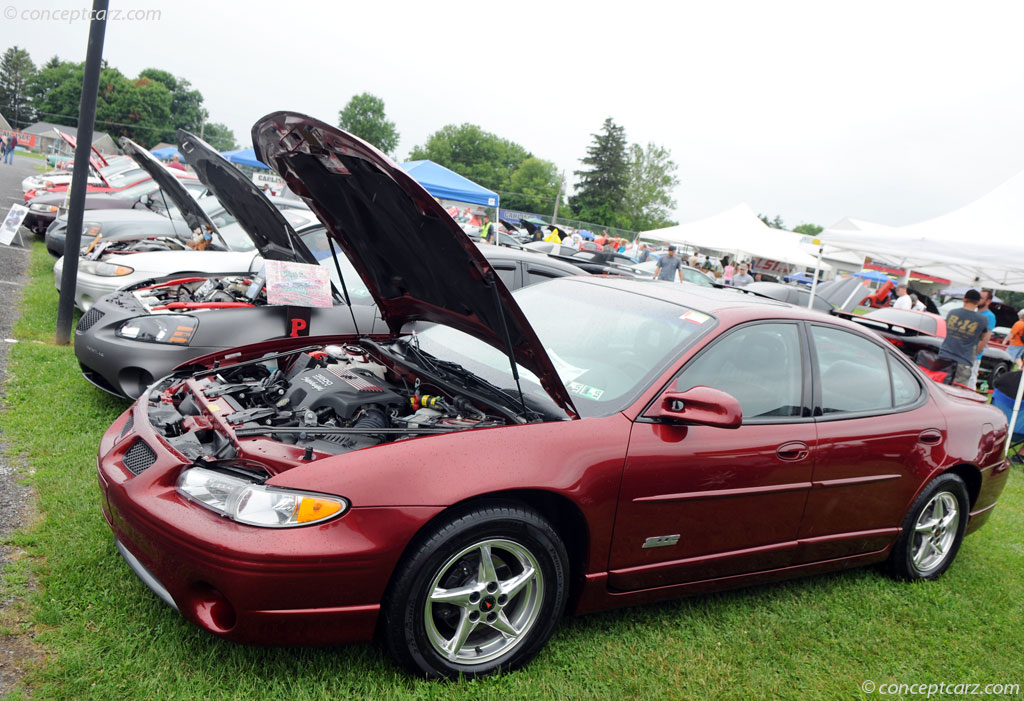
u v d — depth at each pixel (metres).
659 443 2.75
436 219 2.40
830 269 34.22
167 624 2.59
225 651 2.48
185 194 7.03
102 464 2.68
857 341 3.62
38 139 79.06
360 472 2.27
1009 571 4.32
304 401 2.97
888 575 3.91
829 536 3.41
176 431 2.74
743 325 3.17
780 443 3.07
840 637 3.27
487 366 3.18
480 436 2.48
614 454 2.64
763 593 3.56
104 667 2.33
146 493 2.37
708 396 2.65
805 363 3.32
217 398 3.05
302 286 4.36
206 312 4.69
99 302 5.07
